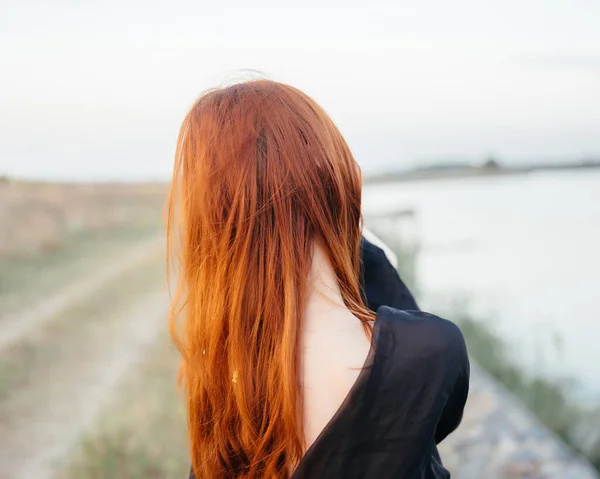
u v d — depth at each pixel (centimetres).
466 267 1411
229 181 97
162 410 521
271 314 92
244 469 100
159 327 928
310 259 94
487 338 713
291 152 96
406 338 84
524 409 423
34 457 464
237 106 100
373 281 125
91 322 978
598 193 3847
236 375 94
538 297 1050
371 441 83
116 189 4891
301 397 89
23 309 1074
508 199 3962
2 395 600
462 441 370
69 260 1791
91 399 591
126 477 402
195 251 103
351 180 103
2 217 2270
